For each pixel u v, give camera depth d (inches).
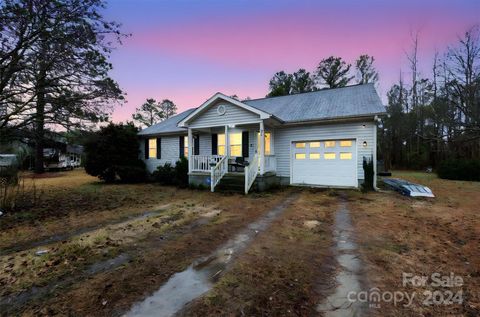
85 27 328.5
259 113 412.2
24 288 115.9
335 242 175.6
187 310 97.0
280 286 115.3
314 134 450.6
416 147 1071.6
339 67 1130.7
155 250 163.9
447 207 288.0
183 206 309.7
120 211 283.9
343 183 426.6
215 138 560.7
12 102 331.3
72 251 162.6
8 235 197.8
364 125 408.8
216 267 137.0
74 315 94.7
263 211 277.4
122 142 608.4
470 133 490.6
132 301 104.0
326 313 94.6
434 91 800.9
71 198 373.4
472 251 155.9
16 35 297.9
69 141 449.1
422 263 139.1
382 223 223.0
